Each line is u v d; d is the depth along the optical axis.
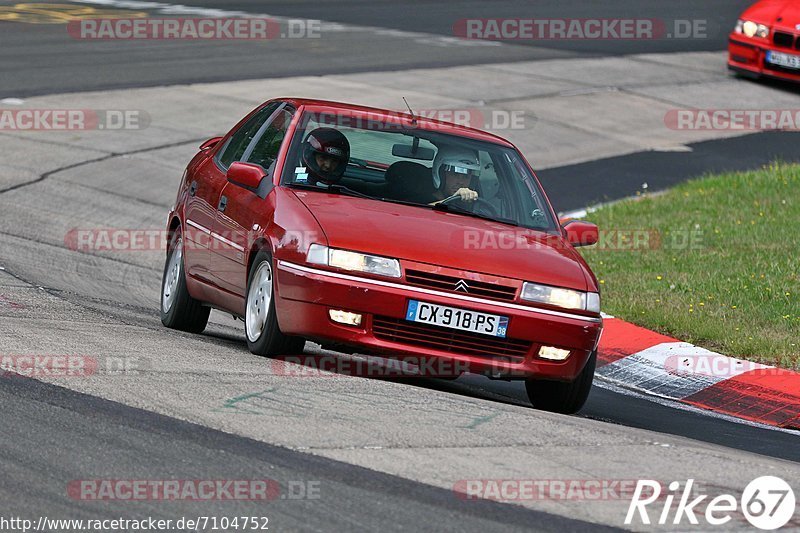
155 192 47.03
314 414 19.08
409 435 18.44
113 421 17.94
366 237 22.47
